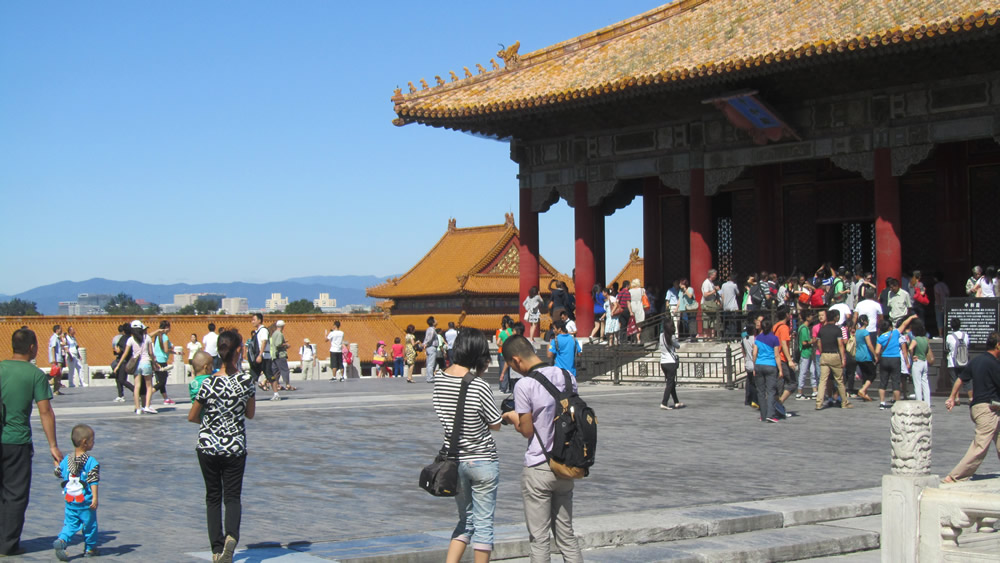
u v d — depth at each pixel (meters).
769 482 16.72
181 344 71.19
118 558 11.26
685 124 42.19
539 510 10.66
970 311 28.67
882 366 27.27
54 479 16.70
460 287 93.75
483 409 10.67
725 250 47.44
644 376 38.06
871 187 42.81
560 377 10.77
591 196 44.75
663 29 43.41
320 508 14.41
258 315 33.50
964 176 40.31
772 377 24.98
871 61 35.16
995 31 30.39
